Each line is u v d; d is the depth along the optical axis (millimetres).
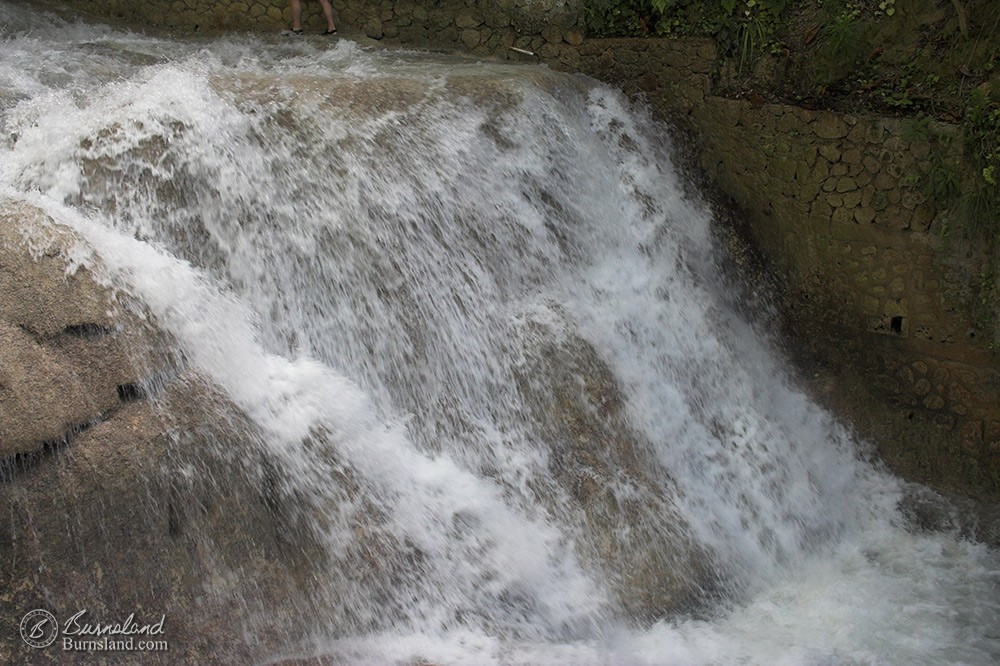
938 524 7031
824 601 6109
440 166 6516
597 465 6105
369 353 5941
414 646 5102
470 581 5406
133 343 4941
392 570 5234
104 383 4785
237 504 4965
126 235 5508
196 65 7027
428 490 5555
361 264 6055
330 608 5047
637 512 6016
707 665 5375
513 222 6750
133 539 4688
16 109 6027
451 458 5836
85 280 4938
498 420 6098
